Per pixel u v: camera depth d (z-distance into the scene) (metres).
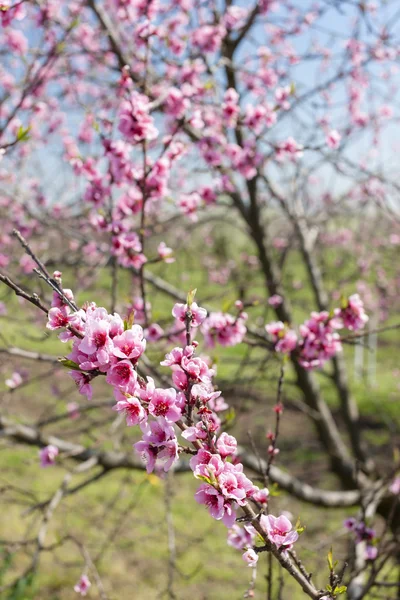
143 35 2.90
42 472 8.94
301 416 10.13
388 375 12.41
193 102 3.76
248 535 1.94
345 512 7.15
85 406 3.77
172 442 1.17
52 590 6.25
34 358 2.98
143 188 2.57
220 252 8.52
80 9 4.17
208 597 6.20
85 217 4.18
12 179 5.32
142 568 6.75
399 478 3.50
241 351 13.41
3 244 5.32
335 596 1.29
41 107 4.31
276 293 5.36
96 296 5.49
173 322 3.21
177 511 8.04
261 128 3.23
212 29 4.53
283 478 4.33
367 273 7.87
